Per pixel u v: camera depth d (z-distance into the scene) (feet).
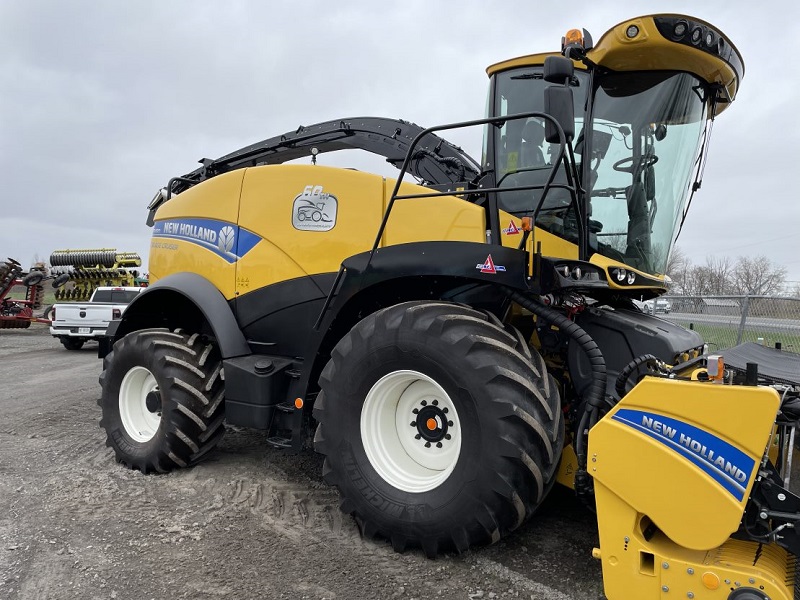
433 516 9.15
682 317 27.07
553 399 9.16
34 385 27.14
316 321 12.39
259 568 9.29
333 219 12.49
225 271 14.06
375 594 8.52
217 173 20.80
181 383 13.44
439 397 9.87
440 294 11.01
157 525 10.88
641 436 7.29
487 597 8.45
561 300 10.34
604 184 11.68
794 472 8.83
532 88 11.99
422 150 16.33
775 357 12.44
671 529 7.05
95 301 46.88
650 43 10.64
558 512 11.55
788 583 6.93
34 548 9.95
